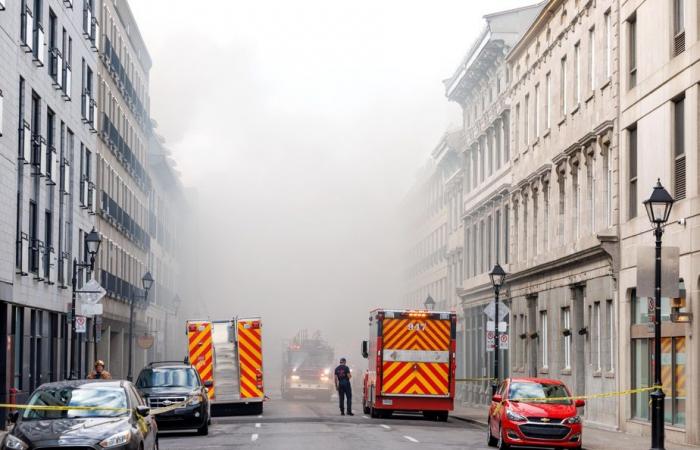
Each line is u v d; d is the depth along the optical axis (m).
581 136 40.06
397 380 38.00
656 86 31.42
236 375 41.03
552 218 44.44
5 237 31.83
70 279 44.16
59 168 41.91
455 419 41.28
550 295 44.22
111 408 17.67
